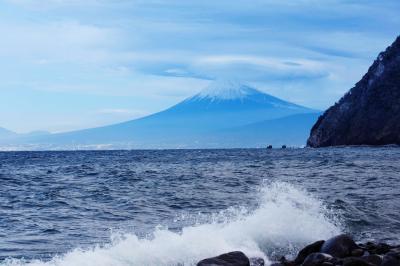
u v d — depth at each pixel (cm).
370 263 1197
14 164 7988
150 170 5806
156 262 1280
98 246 1441
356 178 3997
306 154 11362
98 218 2175
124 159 10031
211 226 1622
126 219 2141
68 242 1647
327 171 5003
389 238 1702
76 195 3150
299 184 3541
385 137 16475
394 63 17688
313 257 1261
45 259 1405
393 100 16838
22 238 1711
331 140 18000
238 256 1239
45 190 3494
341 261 1229
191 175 4819
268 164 6881
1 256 1446
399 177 4041
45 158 11412
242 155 11888
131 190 3422
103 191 3372
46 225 1989
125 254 1296
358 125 17088
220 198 2873
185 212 2334
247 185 3669
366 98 17412
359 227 1867
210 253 1361
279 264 1300
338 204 2259
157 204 2644
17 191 3444
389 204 2392
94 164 7675
